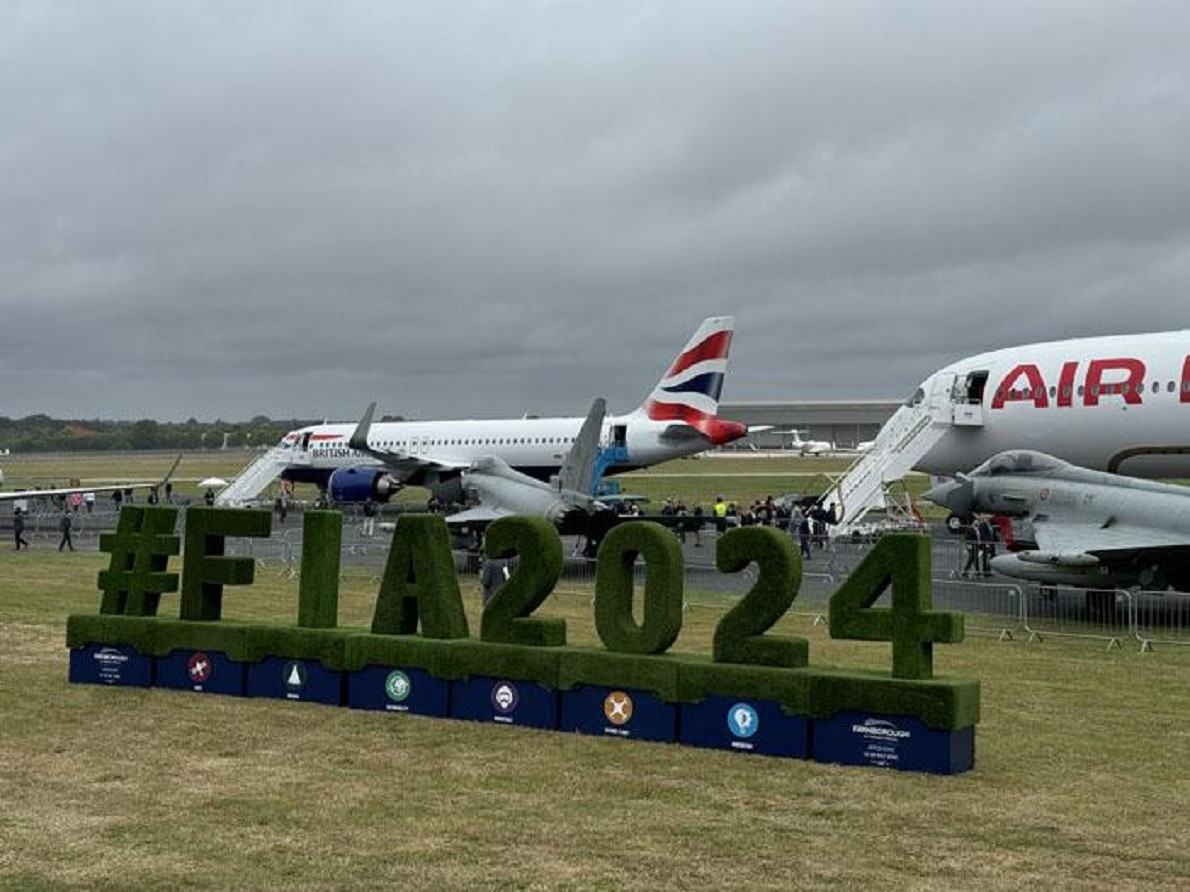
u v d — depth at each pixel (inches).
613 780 515.5
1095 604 1100.5
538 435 2564.0
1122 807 479.8
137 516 740.0
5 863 404.5
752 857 414.6
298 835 437.7
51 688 718.5
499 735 599.8
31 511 2970.0
